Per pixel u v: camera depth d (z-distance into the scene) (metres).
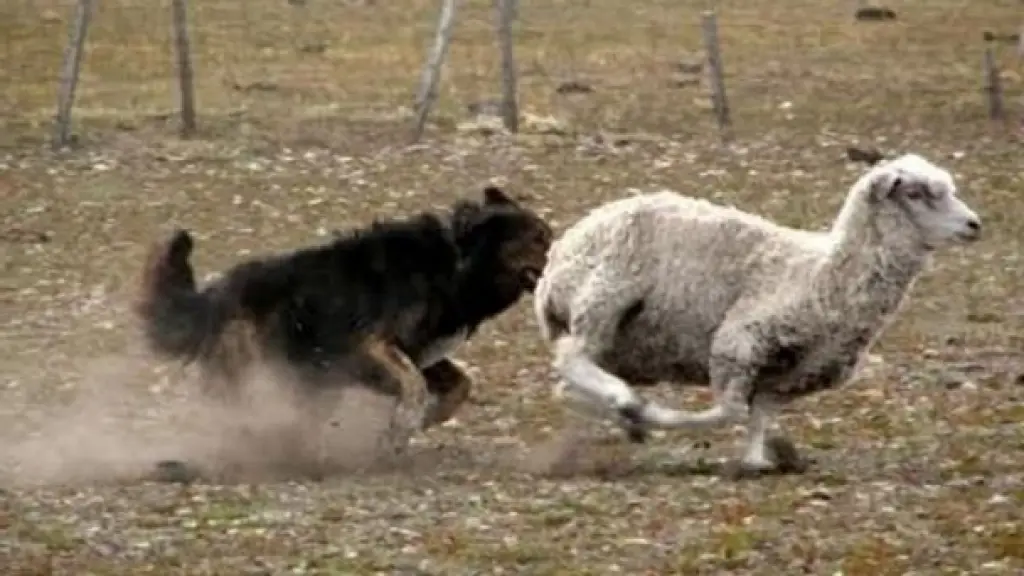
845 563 13.46
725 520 14.65
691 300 16.38
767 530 14.33
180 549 13.91
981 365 20.97
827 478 16.16
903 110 38.44
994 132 36.25
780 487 15.80
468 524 14.58
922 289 24.62
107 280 24.62
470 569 13.38
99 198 29.36
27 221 27.86
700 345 16.48
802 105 38.88
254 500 15.43
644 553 13.77
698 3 52.94
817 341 16.23
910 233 16.17
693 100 39.25
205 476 16.61
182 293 17.30
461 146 33.25
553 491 15.72
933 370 20.70
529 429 18.25
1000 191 30.81
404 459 16.91
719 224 16.42
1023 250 27.03
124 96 38.31
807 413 18.75
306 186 30.31
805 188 30.83
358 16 49.81
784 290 16.20
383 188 30.33
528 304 23.33
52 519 14.77
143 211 28.59
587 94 39.72
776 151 33.62
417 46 45.66
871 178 16.17
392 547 13.97
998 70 42.22
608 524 14.59
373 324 17.05
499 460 17.12
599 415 16.52
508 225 17.36
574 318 16.56
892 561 13.50
